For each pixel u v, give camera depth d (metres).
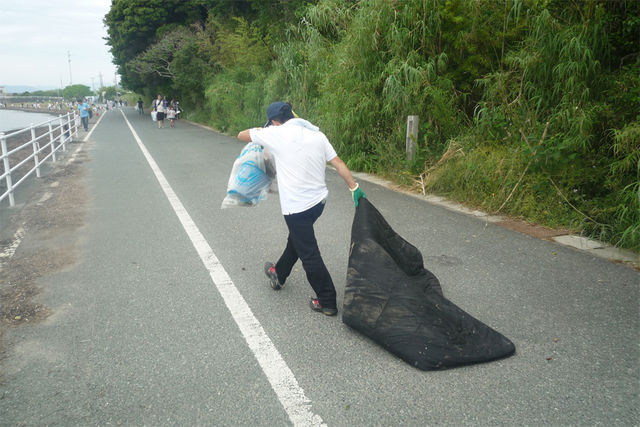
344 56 9.48
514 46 7.68
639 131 4.94
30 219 6.36
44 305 3.66
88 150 14.85
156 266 4.47
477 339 2.84
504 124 7.16
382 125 9.31
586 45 6.12
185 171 10.19
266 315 3.45
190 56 28.95
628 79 5.73
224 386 2.61
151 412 2.40
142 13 33.38
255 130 3.33
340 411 2.38
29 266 4.53
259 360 2.85
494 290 3.77
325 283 3.37
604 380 2.58
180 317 3.43
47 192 8.27
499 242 4.99
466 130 8.02
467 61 8.13
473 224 5.71
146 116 42.03
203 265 4.48
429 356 2.72
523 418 2.29
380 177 8.93
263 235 5.43
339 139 9.84
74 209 6.87
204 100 30.62
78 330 3.25
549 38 6.49
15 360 2.89
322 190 3.32
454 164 7.29
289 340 3.09
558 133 6.10
